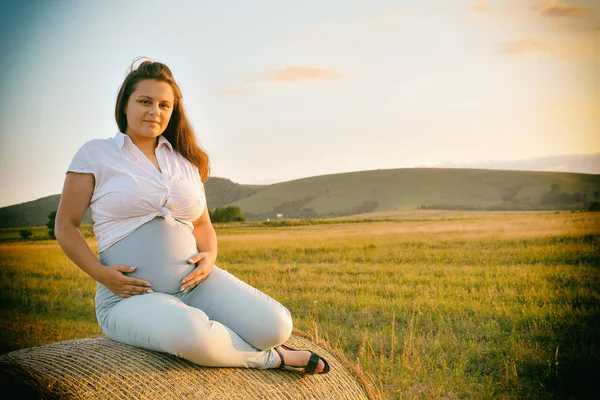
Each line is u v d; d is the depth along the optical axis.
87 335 6.53
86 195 3.00
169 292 3.01
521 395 4.39
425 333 5.91
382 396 4.12
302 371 3.11
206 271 3.11
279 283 8.78
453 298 7.29
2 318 7.18
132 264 2.97
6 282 8.91
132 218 3.01
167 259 3.00
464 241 12.14
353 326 6.29
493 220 15.83
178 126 3.29
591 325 6.01
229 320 3.00
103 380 2.55
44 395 2.43
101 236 3.04
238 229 20.47
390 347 5.45
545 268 9.05
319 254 11.57
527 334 5.85
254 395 2.78
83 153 3.00
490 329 5.98
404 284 8.43
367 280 8.81
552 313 6.41
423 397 4.33
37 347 2.98
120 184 2.97
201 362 2.77
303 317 6.72
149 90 3.05
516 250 10.85
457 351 5.29
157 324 2.70
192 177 3.21
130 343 2.83
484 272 9.12
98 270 2.88
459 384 4.55
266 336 2.96
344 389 3.27
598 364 4.89
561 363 4.95
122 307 2.85
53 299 8.12
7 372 2.47
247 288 3.12
